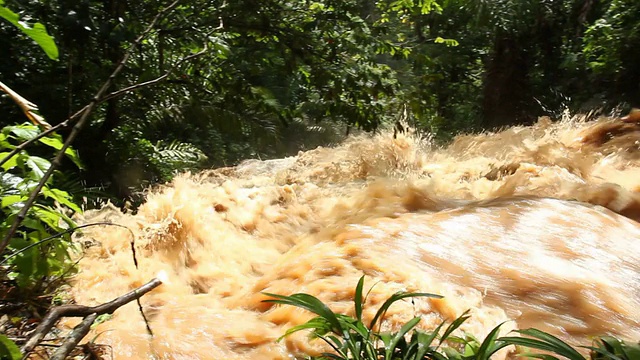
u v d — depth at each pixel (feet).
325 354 7.12
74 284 11.13
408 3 33.94
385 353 6.90
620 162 20.20
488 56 70.64
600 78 60.59
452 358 7.07
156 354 8.73
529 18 66.80
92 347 7.97
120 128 27.71
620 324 9.18
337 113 26.37
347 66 26.53
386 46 28.53
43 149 21.50
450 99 74.43
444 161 22.36
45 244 9.77
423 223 12.65
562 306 9.60
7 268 9.69
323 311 7.14
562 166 18.74
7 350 6.14
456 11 71.82
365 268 10.56
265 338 9.05
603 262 11.09
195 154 39.34
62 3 18.79
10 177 10.46
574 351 6.45
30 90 22.81
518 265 10.75
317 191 17.29
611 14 54.75
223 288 11.57
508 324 8.98
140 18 24.13
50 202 13.10
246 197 15.88
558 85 67.31
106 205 15.56
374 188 15.44
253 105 27.43
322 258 11.12
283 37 26.14
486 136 25.36
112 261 12.41
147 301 10.91
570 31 68.59
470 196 16.34
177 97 26.94
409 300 9.32
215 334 9.25
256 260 12.82
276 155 58.39
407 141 23.31
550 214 13.12
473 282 10.28
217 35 23.88
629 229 12.78
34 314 9.31
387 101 26.53
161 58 23.52
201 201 15.07
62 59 22.02
